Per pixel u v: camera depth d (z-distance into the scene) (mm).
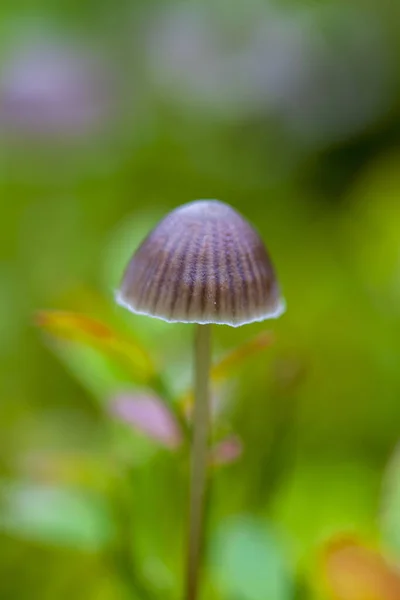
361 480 209
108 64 427
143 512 160
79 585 197
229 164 423
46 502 158
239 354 147
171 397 149
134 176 409
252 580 154
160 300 141
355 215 353
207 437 147
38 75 388
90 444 248
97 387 162
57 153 396
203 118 438
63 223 375
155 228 144
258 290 142
